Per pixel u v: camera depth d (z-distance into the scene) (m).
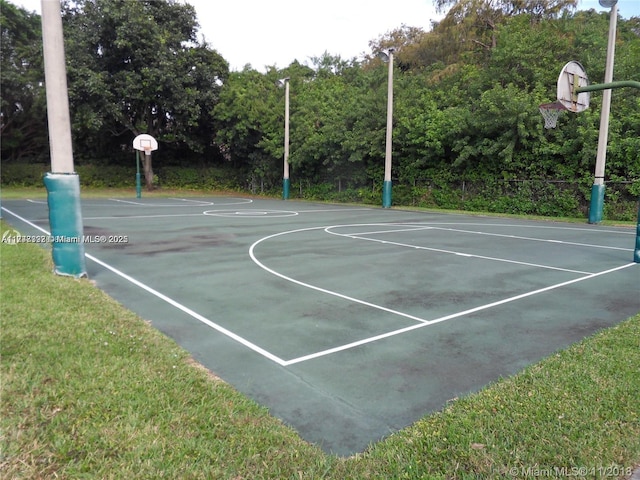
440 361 4.29
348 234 13.54
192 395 3.41
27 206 20.33
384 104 26.00
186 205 24.14
